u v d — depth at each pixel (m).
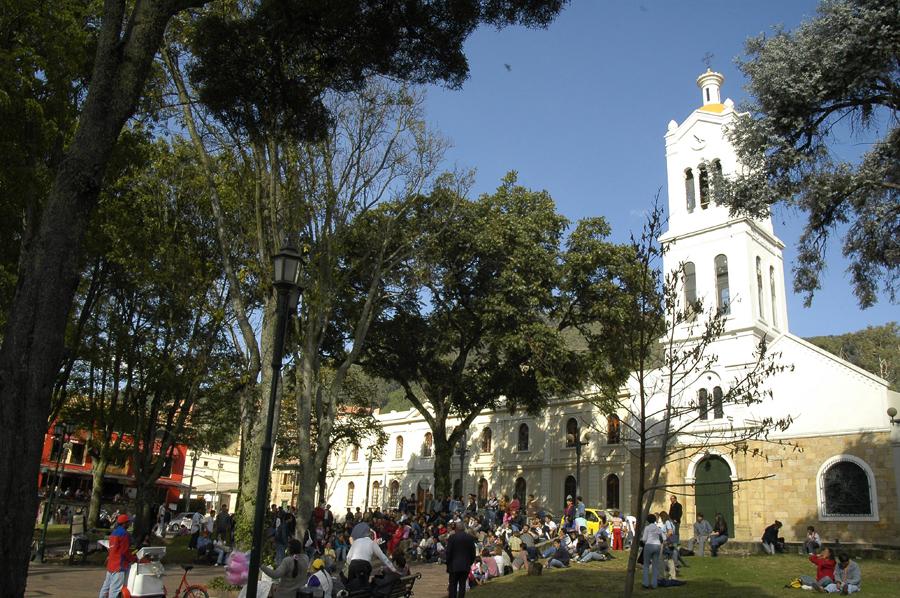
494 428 50.88
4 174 15.11
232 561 12.17
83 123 7.52
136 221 21.88
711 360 13.96
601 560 21.55
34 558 22.28
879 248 19.67
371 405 41.47
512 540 21.56
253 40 10.95
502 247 30.47
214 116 12.00
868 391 28.03
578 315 31.94
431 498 34.62
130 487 57.72
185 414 26.78
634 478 32.84
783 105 18.91
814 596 14.89
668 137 38.25
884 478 26.83
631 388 35.31
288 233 17.72
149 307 27.47
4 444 6.47
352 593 11.41
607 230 31.73
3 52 14.68
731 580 17.02
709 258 34.81
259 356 17.22
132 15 8.03
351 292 27.45
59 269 7.06
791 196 19.48
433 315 32.50
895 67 17.66
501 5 11.16
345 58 11.38
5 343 6.80
